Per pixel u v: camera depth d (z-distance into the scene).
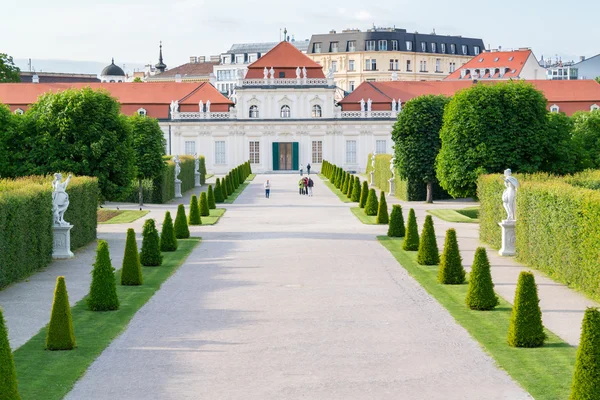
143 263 42.25
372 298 33.38
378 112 143.50
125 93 143.88
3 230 35.91
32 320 29.39
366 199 78.25
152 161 80.88
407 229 48.28
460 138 65.06
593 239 32.56
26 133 61.69
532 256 41.31
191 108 144.38
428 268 41.22
